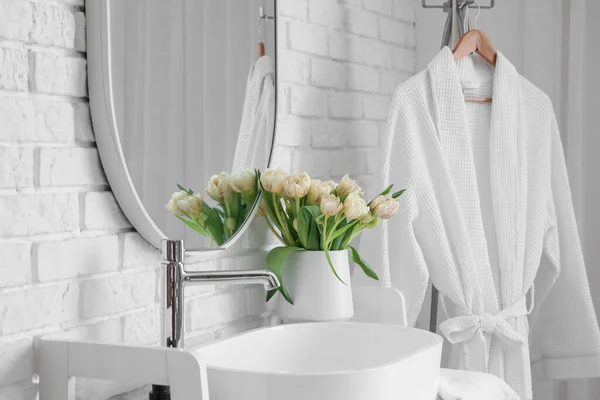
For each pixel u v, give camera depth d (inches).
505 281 81.8
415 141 78.4
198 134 59.3
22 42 45.8
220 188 62.1
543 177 84.0
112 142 50.1
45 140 47.3
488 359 81.9
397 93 78.7
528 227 83.6
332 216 63.9
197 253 59.1
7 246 44.9
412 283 76.1
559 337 88.6
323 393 44.9
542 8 94.5
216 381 47.0
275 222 66.5
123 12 50.6
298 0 76.6
